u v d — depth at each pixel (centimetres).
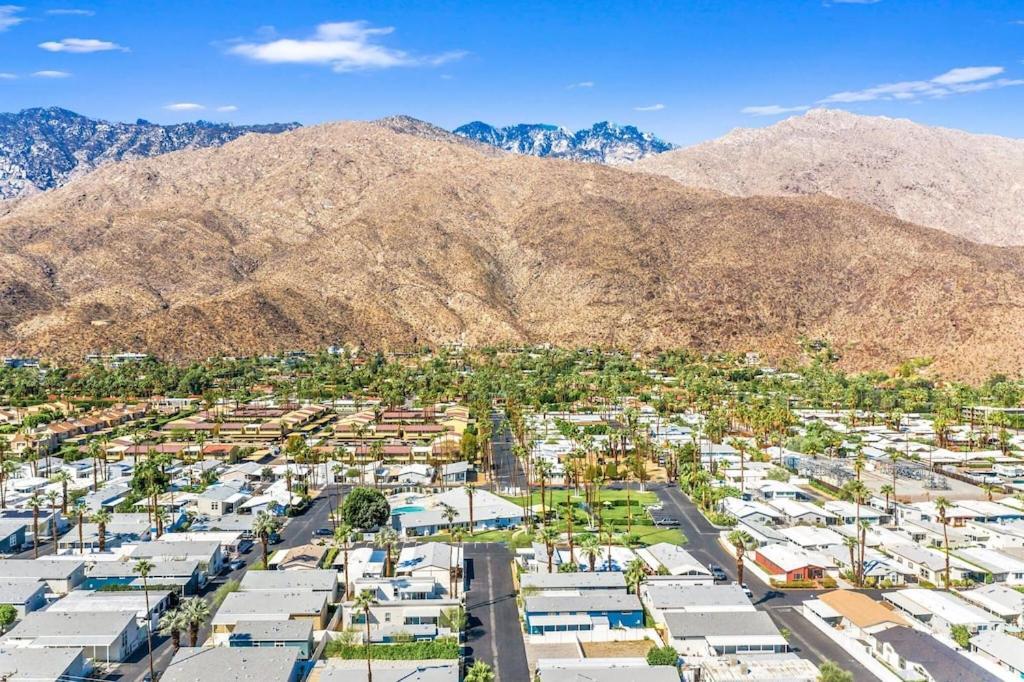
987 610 11344
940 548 14275
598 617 11031
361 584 12044
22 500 17488
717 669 9625
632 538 14675
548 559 12888
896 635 10206
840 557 13488
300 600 11250
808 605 11388
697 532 15438
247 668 9281
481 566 13550
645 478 19788
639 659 9838
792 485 18375
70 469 19912
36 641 10044
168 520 15725
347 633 10650
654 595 11500
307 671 9669
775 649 10219
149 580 12225
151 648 10144
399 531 15238
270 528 13150
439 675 9288
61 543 14388
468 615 11544
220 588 12412
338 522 15700
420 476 19588
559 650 10419
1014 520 15788
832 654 10194
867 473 19775
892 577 12712
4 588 11562
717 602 11331
